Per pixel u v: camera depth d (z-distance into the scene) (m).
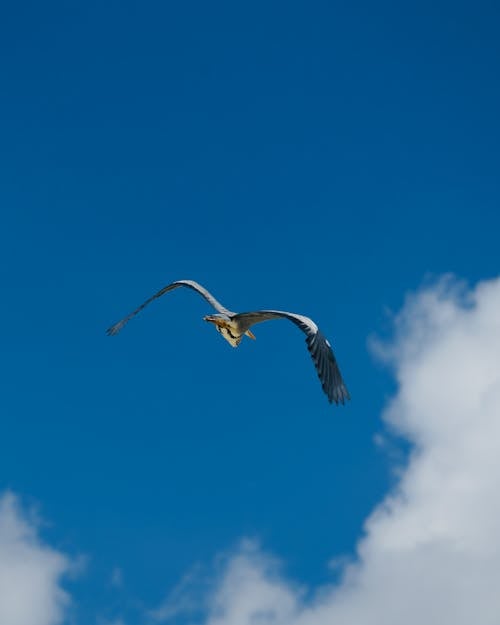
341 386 22.42
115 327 26.53
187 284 25.95
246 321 23.98
